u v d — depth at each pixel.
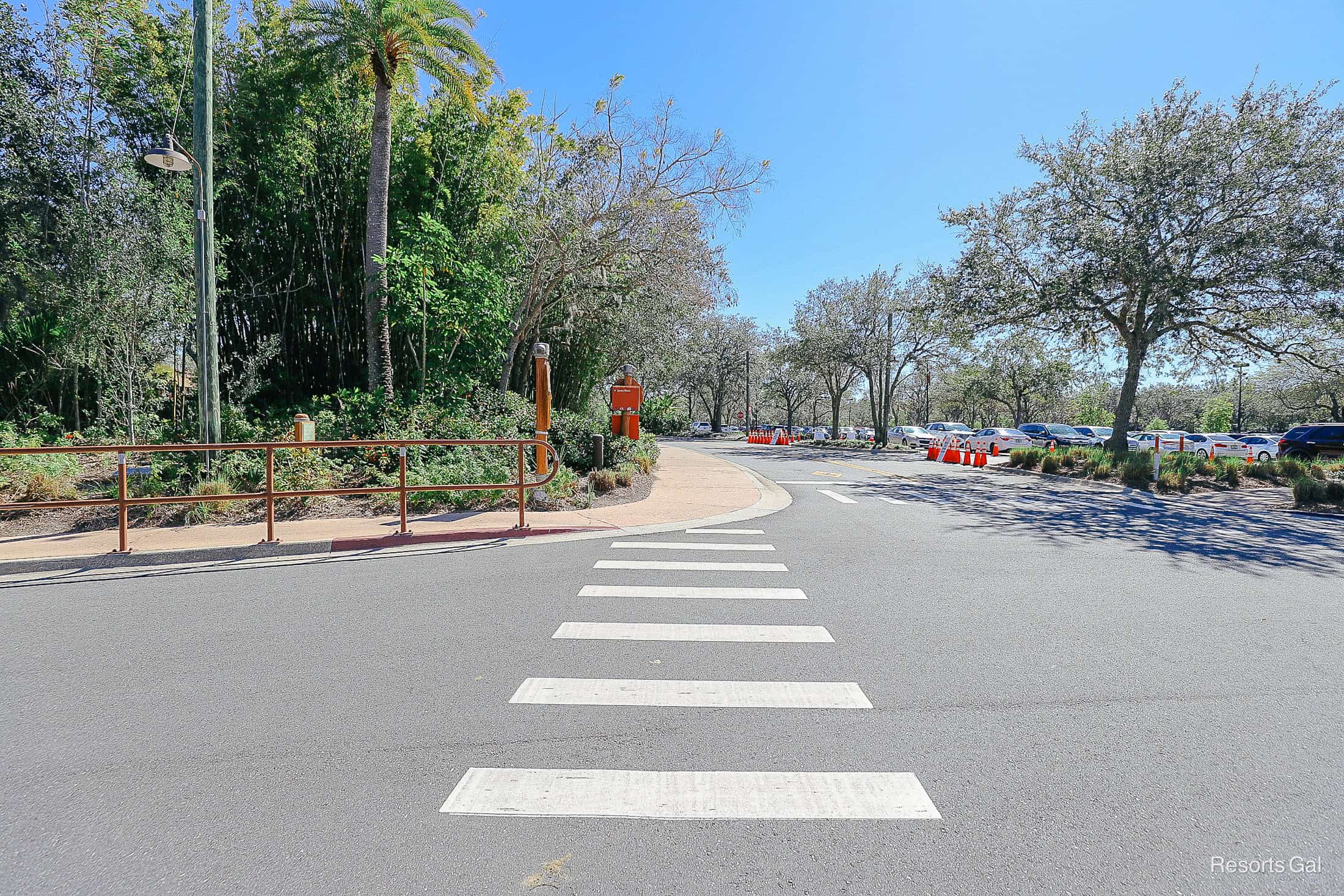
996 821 2.65
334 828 2.58
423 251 15.52
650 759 3.12
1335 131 17.86
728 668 4.26
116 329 12.88
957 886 2.28
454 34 15.11
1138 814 2.71
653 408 55.41
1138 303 21.69
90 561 6.98
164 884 2.26
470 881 2.28
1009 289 21.58
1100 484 17.42
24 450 6.91
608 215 18.05
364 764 3.06
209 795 2.80
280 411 16.28
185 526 8.70
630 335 24.73
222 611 5.40
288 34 15.77
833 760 3.13
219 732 3.36
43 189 14.26
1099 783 2.94
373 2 14.36
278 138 17.00
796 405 72.06
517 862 2.39
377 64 14.65
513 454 13.05
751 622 5.20
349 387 18.19
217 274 14.62
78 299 12.79
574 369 24.97
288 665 4.27
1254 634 4.99
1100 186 20.08
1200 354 23.50
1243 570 7.18
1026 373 41.53
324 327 18.06
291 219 17.11
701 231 19.00
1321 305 18.14
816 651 4.56
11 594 5.92
